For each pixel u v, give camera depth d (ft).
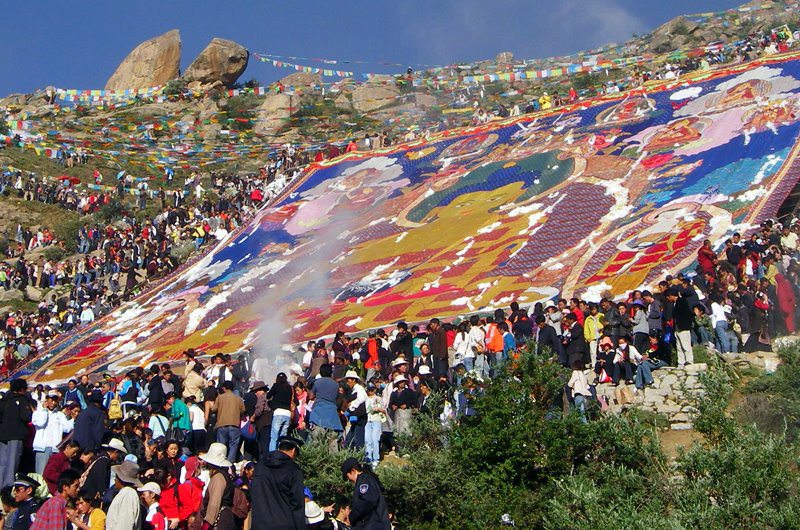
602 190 156.35
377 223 176.65
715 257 112.16
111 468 72.79
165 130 263.29
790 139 149.79
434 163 193.88
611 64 210.59
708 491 65.21
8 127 271.08
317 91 307.78
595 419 79.46
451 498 74.54
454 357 103.04
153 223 217.77
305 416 90.07
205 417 88.02
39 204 251.60
